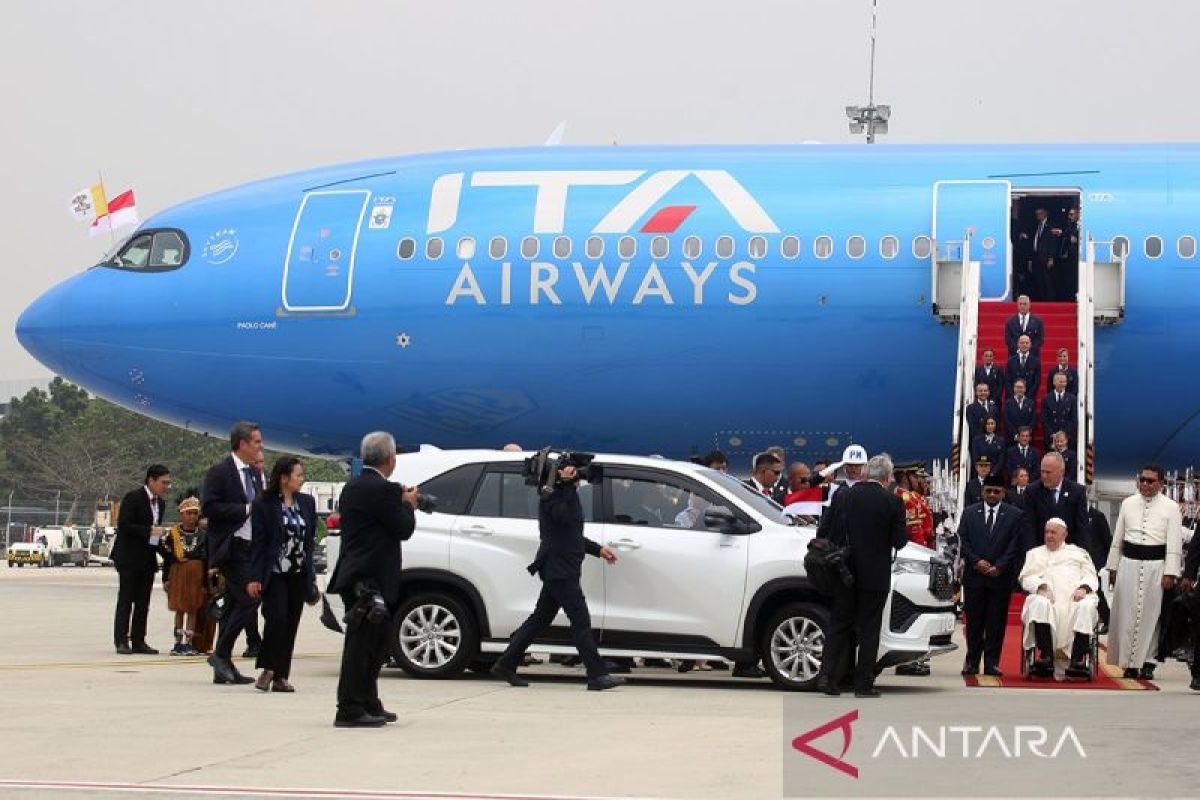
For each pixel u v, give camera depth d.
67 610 31.30
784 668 17.39
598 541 17.66
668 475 17.98
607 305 29.84
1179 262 29.22
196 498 21.84
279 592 16.25
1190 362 29.30
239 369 31.39
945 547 24.38
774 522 17.70
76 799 9.89
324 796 10.05
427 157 31.78
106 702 15.28
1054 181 29.81
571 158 31.05
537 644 17.81
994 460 26.19
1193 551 17.88
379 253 30.72
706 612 17.39
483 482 18.27
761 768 11.42
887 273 29.48
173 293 31.66
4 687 16.77
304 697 15.91
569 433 31.23
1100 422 30.06
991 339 28.84
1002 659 21.73
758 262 29.64
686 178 30.34
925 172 30.14
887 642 17.27
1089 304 27.59
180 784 10.46
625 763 11.56
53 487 115.50
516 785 10.55
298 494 16.48
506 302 30.12
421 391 30.83
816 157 30.70
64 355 32.47
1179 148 30.42
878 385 29.83
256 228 31.62
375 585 13.59
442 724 13.79
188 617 22.00
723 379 30.03
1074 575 19.30
